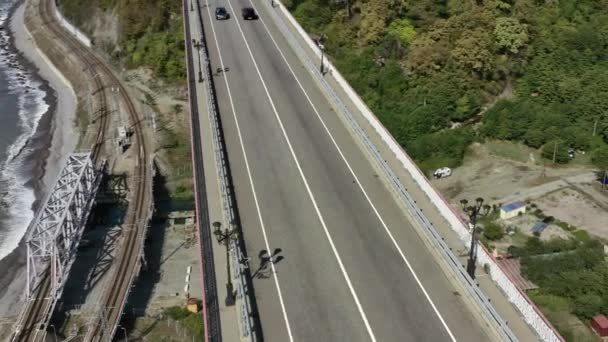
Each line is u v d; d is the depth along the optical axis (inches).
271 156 2170.3
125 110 4003.4
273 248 1680.6
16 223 3196.4
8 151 3954.2
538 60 3624.5
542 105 3385.8
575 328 1884.8
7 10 7017.7
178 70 4205.2
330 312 1451.8
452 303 1477.6
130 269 2556.6
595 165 2970.0
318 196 1929.1
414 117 3267.7
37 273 2561.5
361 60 3624.5
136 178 3186.5
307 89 2751.0
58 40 5546.3
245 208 1862.7
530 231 2498.8
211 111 2383.1
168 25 4734.3
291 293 1512.1
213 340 1355.8
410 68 3518.7
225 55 3154.5
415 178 1979.6
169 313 2349.9
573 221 2551.7
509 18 3627.0
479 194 2817.4
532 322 1373.0
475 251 1609.3
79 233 2691.9
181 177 3216.0
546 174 2933.1
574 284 2031.3
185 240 2800.2
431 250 1667.1
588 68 3572.8
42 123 4335.6
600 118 3206.2
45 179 3587.6
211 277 1560.0
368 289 1524.4
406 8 3868.1
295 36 3405.5
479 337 1374.3
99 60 4906.5
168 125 3708.2
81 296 2456.9
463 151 3120.1
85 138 3821.4
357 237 1727.4
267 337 1380.4
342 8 4106.8
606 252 2294.5
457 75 3440.0
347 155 2181.3
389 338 1374.3
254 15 3754.9
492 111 3294.8
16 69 5378.9
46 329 2265.0
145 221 2834.6
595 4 4077.3
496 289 1504.7
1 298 2593.5
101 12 5383.9
